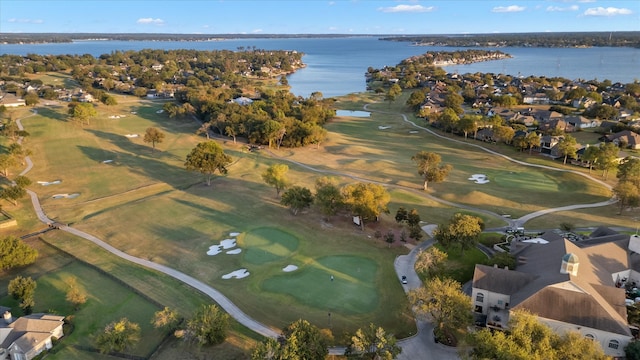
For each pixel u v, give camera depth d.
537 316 55.66
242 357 55.41
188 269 77.94
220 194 115.81
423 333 59.88
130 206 108.00
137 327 58.09
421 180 125.81
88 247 87.19
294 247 85.56
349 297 68.38
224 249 85.44
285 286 71.69
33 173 133.50
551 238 80.19
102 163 142.62
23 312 65.69
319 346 51.50
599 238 76.69
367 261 79.69
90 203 110.69
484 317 62.78
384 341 50.97
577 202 107.94
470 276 73.94
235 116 178.75
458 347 54.34
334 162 145.75
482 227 83.56
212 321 57.25
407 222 91.94
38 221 100.44
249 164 143.00
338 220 97.44
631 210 101.31
